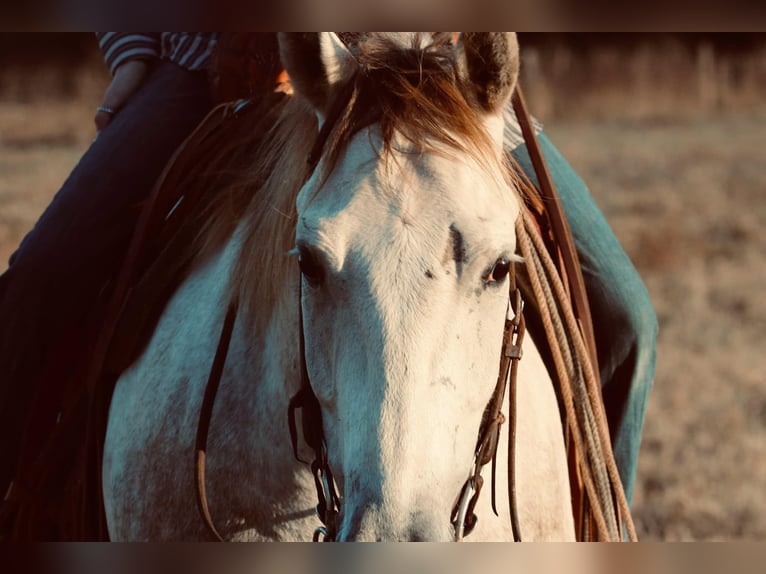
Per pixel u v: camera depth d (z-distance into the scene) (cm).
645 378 475
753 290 1573
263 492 367
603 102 3966
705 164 2733
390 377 290
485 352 307
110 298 443
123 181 446
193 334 400
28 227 1972
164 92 470
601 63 4212
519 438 383
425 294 295
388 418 287
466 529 336
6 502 445
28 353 433
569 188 473
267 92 433
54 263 432
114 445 415
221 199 417
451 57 338
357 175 307
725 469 989
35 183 2533
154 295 425
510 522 375
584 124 3650
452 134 312
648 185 2447
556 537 395
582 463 412
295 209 352
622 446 481
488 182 309
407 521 281
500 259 307
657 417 1115
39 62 4247
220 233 414
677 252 1784
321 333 312
